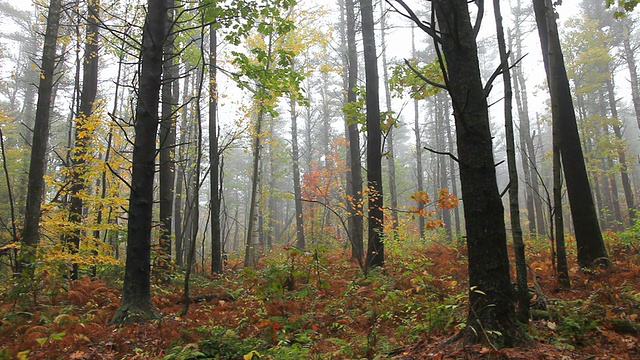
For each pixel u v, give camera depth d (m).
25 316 6.40
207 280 10.90
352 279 9.01
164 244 10.75
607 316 4.80
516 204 4.82
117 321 6.18
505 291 3.98
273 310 6.57
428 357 3.96
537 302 5.42
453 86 4.27
